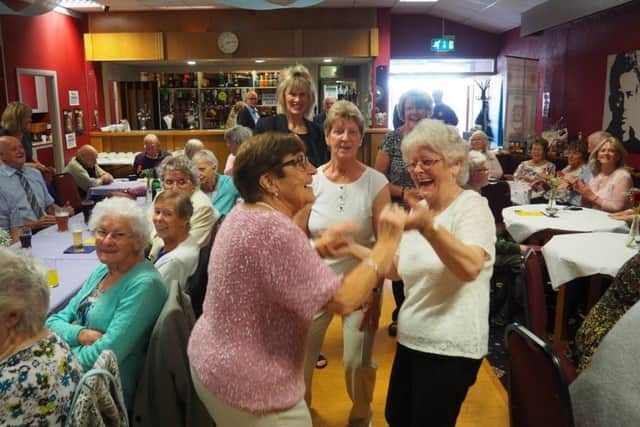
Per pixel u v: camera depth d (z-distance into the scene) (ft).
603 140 14.62
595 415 4.88
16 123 16.31
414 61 35.19
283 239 4.17
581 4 22.53
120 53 29.94
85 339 6.44
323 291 4.14
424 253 5.52
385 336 11.81
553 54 27.81
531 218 13.08
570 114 26.18
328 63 33.30
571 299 12.06
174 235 8.17
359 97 33.78
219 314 4.37
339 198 7.51
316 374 10.28
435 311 5.47
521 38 31.71
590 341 6.28
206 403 4.64
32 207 13.58
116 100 30.96
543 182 17.02
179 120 31.89
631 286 6.04
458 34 34.78
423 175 5.49
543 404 5.06
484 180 11.31
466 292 5.37
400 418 6.20
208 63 32.27
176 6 28.68
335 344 11.56
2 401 4.21
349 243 4.74
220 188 12.93
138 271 6.58
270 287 4.17
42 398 4.36
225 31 30.07
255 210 4.40
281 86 9.66
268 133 4.61
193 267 8.10
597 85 23.73
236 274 4.21
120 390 5.04
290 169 4.49
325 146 9.90
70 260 9.99
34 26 25.53
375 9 30.09
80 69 29.81
